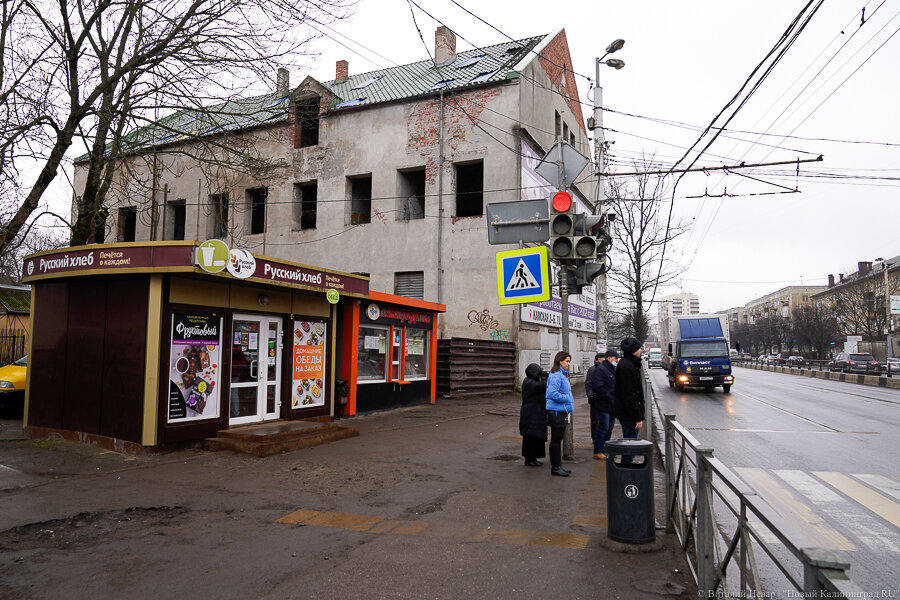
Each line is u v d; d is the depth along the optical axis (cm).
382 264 2242
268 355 1084
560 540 513
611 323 4656
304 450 923
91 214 1166
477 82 2172
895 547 511
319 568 448
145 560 465
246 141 1356
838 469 853
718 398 2192
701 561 381
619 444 496
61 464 803
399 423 1245
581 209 3108
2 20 966
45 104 985
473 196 2472
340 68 2894
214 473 762
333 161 2359
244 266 943
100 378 927
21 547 493
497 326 2097
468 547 496
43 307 1027
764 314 12256
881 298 5534
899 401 2089
